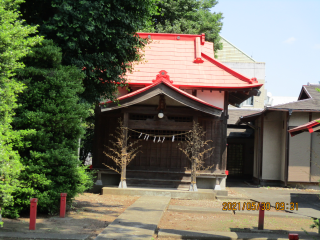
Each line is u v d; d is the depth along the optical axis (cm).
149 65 1662
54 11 1062
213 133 1534
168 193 1387
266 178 1898
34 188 875
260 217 870
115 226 804
